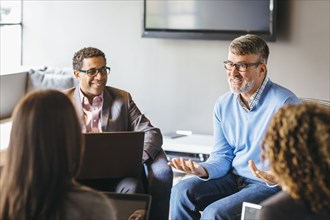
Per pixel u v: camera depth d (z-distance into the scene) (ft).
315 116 4.89
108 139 9.20
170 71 16.55
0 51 17.37
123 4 16.75
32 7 17.66
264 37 15.05
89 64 10.08
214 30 15.61
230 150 9.96
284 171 4.88
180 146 14.90
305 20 14.90
